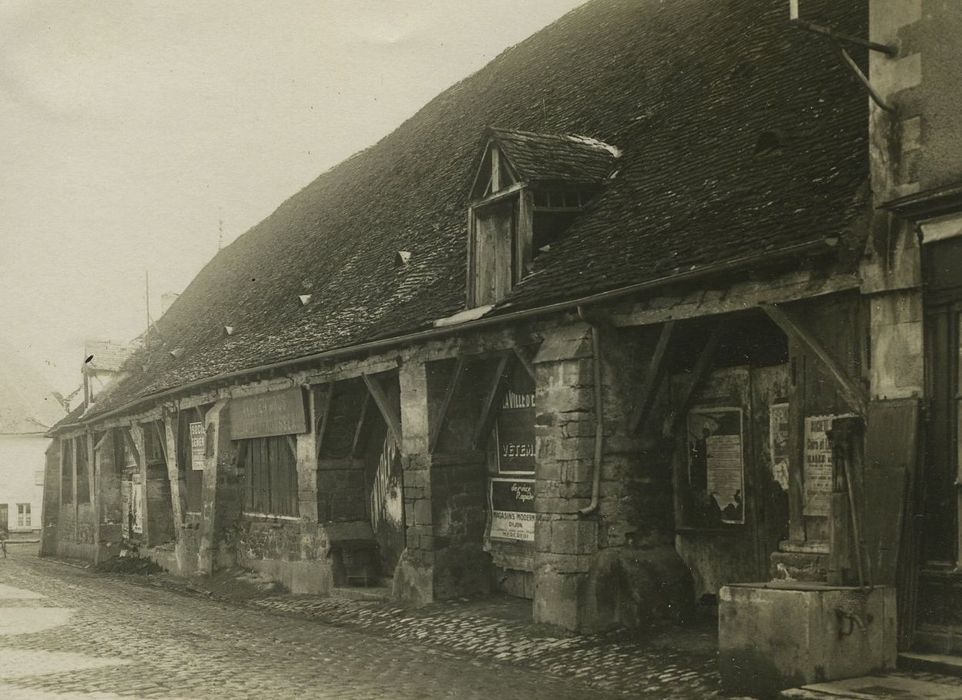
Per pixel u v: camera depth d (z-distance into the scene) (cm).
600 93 1472
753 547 1004
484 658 1001
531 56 1875
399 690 825
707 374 1052
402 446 1379
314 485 1602
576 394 1061
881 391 783
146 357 2755
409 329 1316
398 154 2122
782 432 973
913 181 776
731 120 1116
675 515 1092
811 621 705
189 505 2105
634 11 1658
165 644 1106
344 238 1981
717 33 1341
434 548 1311
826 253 805
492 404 1312
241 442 1928
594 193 1227
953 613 735
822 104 996
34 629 1239
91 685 837
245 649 1075
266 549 1795
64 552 3080
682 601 1056
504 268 1231
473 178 1281
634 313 1023
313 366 1587
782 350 973
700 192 1036
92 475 2766
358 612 1345
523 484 1280
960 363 741
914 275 765
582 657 951
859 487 786
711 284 930
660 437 1091
